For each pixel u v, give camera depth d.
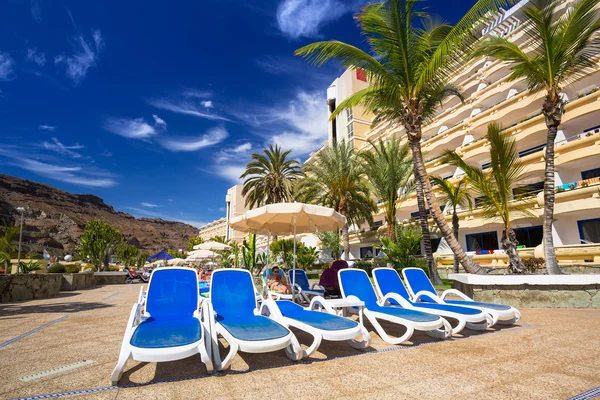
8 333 5.85
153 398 2.96
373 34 10.48
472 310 5.37
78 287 18.09
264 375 3.55
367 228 39.06
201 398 2.95
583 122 19.03
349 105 11.46
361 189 24.20
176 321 4.32
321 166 24.31
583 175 18.66
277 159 31.23
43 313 8.35
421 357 4.18
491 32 29.83
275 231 10.27
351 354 4.36
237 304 5.03
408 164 21.67
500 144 10.41
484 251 20.73
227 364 3.60
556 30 9.30
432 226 24.91
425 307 5.68
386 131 40.22
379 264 22.78
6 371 3.74
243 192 32.16
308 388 3.17
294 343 3.96
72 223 171.75
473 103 28.98
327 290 9.82
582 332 5.39
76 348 4.77
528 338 5.07
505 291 8.63
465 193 16.05
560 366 3.73
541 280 8.23
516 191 21.55
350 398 2.92
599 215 16.88
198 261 29.88
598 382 3.24
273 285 8.67
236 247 21.38
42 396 3.02
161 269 5.11
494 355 4.21
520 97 22.86
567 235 18.14
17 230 19.05
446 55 9.80
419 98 11.16
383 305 6.07
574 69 9.67
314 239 39.22
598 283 7.73
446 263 21.88
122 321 7.07
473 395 2.97
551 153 9.32
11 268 20.23
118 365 3.23
